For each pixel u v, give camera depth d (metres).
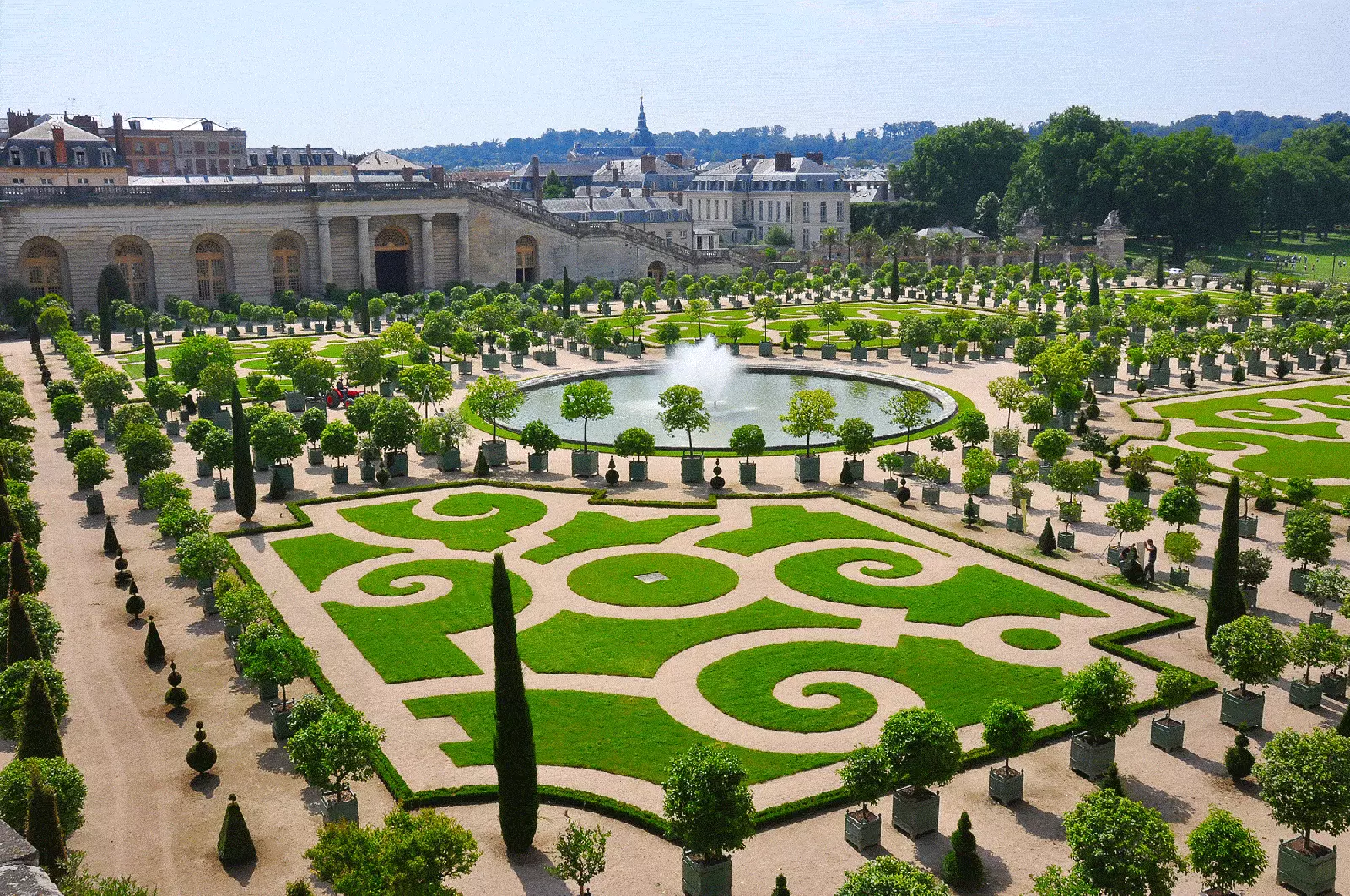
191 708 59.03
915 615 69.44
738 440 96.38
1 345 174.62
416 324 190.38
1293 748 44.75
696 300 185.88
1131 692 51.06
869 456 107.06
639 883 44.59
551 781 51.44
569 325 168.25
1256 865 40.28
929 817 47.62
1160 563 78.75
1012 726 49.44
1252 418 122.44
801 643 65.75
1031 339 144.00
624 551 81.38
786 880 43.25
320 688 59.59
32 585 63.16
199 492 97.12
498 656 44.81
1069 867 44.78
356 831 40.06
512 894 43.75
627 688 60.38
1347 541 83.00
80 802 45.41
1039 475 99.88
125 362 159.25
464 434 103.12
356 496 94.31
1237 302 190.75
